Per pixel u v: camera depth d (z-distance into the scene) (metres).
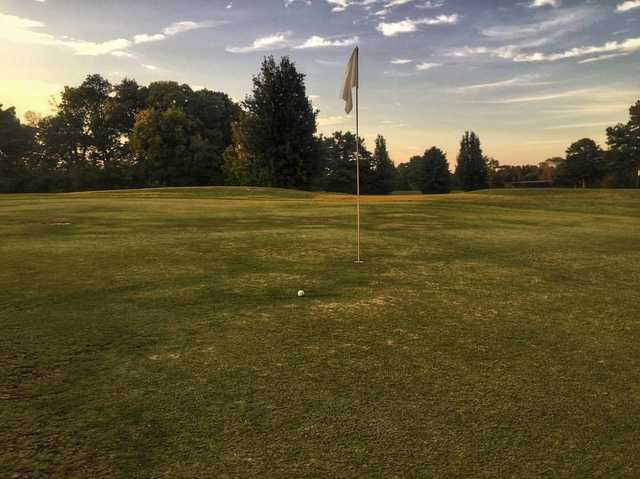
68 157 82.00
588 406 3.72
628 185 86.94
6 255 9.30
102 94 83.31
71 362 4.39
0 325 5.31
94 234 12.41
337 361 4.53
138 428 3.31
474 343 5.08
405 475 2.84
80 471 2.83
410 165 125.81
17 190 72.25
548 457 3.04
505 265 9.41
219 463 2.93
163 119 67.56
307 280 7.80
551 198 30.66
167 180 68.12
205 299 6.54
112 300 6.37
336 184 92.31
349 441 3.19
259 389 3.92
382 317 5.93
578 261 9.94
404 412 3.58
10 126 74.19
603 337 5.34
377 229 14.78
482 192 36.94
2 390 3.82
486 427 3.39
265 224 15.48
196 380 4.07
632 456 3.07
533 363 4.57
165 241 11.45
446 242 12.30
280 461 2.96
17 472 2.81
